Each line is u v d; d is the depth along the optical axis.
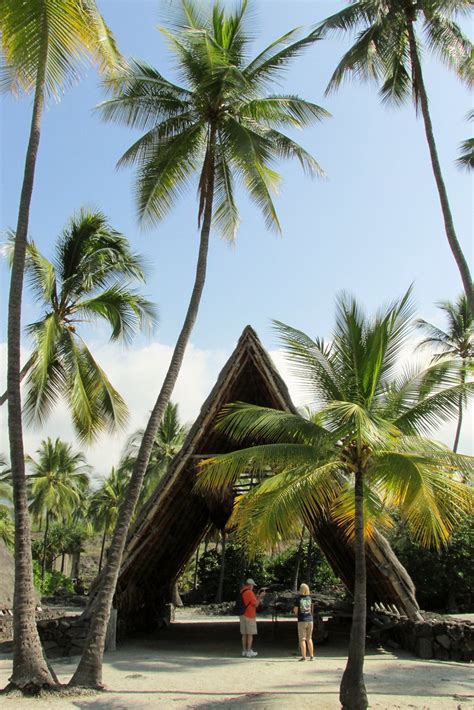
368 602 19.77
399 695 10.13
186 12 14.45
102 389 19.08
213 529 25.97
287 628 21.61
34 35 10.66
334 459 10.12
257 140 13.74
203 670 12.50
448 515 9.88
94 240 19.28
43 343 15.98
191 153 14.88
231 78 13.38
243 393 16.38
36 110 11.02
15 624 9.87
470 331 34.00
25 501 10.20
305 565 37.78
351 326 10.53
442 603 30.33
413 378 10.75
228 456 10.30
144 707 9.05
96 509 53.81
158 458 43.19
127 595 16.75
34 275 18.12
